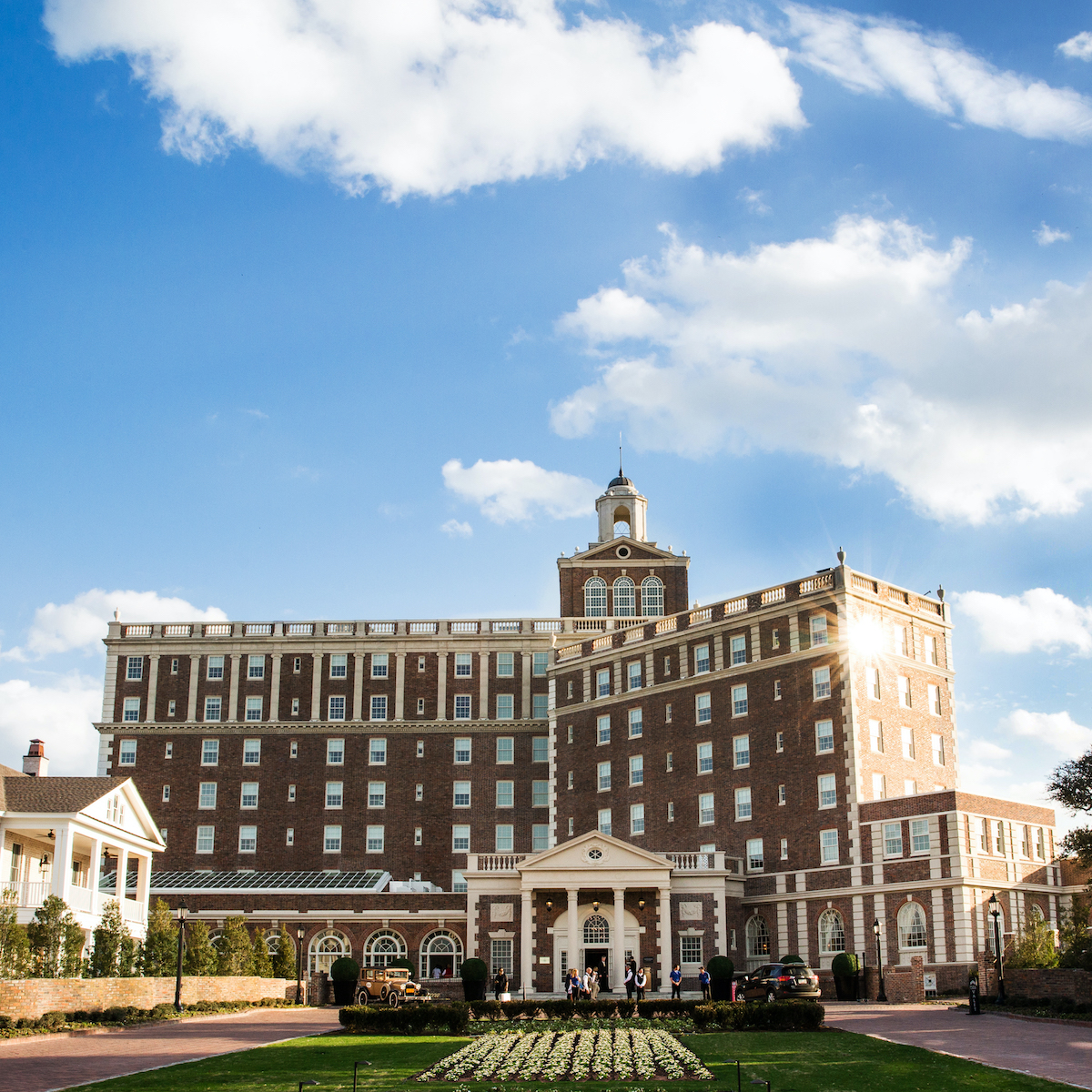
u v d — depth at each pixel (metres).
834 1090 34.91
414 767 115.06
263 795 115.00
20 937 56.28
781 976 66.81
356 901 99.12
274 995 75.44
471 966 82.12
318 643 118.94
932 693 95.12
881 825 83.38
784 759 90.62
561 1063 41.66
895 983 71.94
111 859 104.31
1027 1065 38.00
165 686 118.69
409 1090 36.28
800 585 93.12
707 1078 38.22
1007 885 80.75
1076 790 67.75
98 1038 48.94
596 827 102.94
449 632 118.88
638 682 103.00
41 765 90.94
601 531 129.88
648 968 83.62
